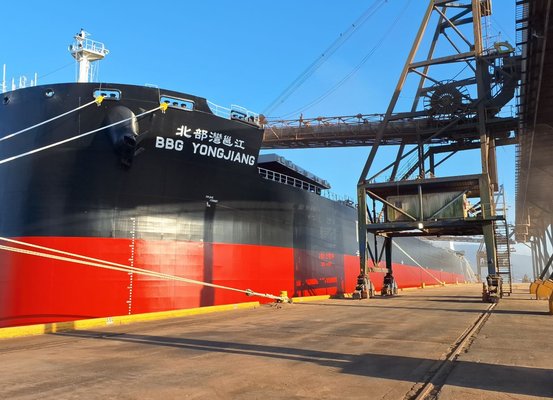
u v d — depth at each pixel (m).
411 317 17.20
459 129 31.47
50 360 9.20
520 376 7.49
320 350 10.12
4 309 17.16
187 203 20.03
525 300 26.80
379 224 28.69
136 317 16.53
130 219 18.47
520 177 55.62
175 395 6.56
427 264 61.00
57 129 17.98
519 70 30.02
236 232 22.09
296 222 26.98
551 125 35.41
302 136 36.50
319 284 29.33
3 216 17.91
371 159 30.92
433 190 29.05
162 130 18.95
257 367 8.38
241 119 21.91
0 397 6.53
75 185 17.77
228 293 21.41
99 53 21.36
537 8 23.36
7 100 18.81
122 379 7.52
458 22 33.72
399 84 31.92
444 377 7.52
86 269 17.50
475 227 29.45
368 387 6.92
